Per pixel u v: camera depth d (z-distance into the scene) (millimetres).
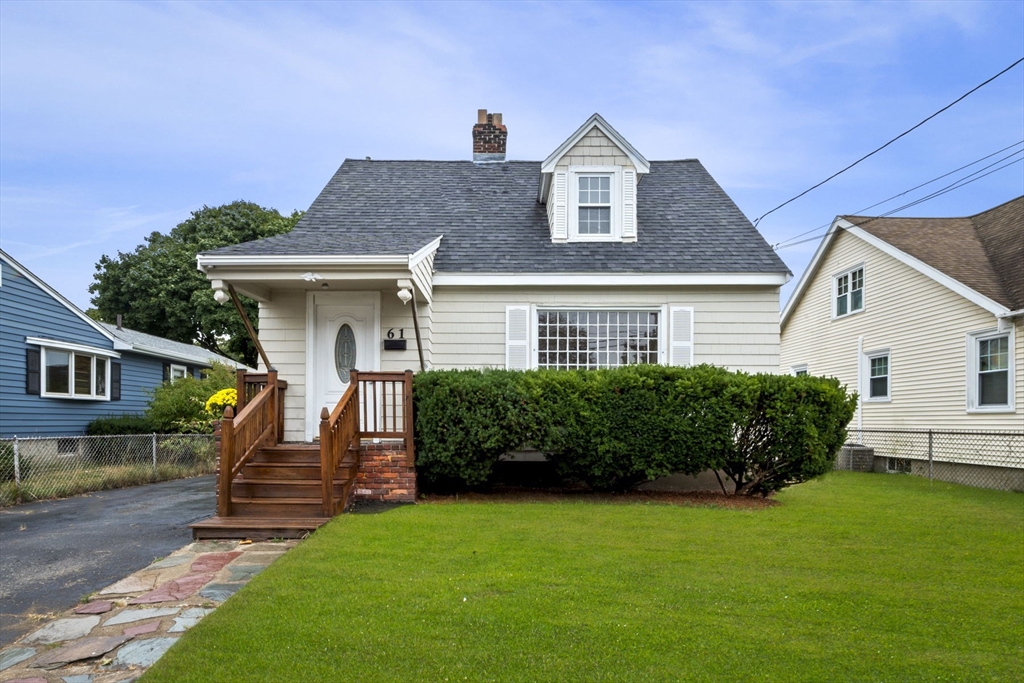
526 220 13125
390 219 12781
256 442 9047
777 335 11445
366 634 4312
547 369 10008
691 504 9312
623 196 12320
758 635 4375
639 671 3840
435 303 11539
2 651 4375
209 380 19859
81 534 8164
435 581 5395
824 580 5602
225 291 9594
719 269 11312
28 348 17266
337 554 6207
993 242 16906
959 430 15133
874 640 4340
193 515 9391
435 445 9195
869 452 17562
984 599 5172
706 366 9852
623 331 11633
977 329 14641
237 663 3918
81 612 5074
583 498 9797
